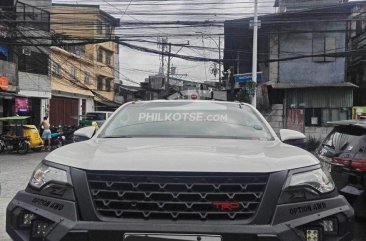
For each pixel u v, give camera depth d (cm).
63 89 3625
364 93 3019
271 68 2770
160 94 4703
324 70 2731
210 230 279
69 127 2575
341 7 2591
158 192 288
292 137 423
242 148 350
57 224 291
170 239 279
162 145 353
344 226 305
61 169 309
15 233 309
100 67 4653
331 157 598
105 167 297
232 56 3122
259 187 292
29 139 2059
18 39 2211
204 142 372
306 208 298
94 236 283
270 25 2747
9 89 2412
